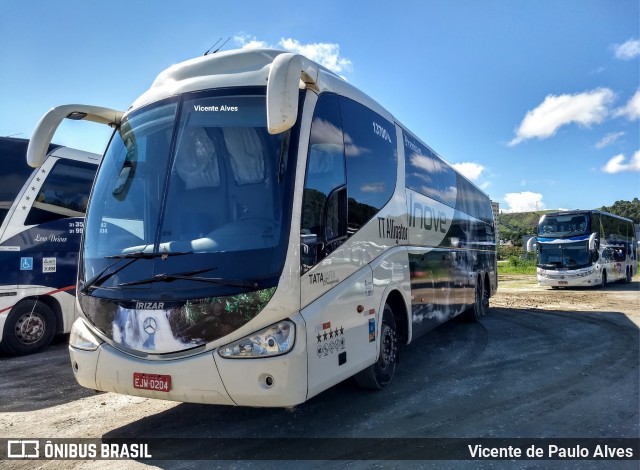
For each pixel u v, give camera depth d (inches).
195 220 160.9
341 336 173.8
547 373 259.1
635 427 183.5
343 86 207.0
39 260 324.5
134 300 155.3
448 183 354.9
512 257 1712.6
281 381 144.6
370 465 151.9
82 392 234.1
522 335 374.3
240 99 172.2
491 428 181.9
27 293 316.5
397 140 258.2
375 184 221.0
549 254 897.5
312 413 198.1
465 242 395.9
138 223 170.1
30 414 203.8
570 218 899.4
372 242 210.5
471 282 411.8
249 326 145.4
